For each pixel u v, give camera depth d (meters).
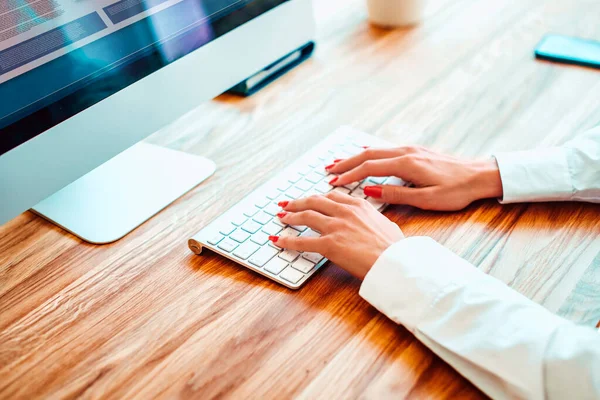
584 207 0.62
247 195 0.65
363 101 0.84
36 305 0.55
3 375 0.48
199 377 0.46
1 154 0.52
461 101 0.82
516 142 0.72
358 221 0.56
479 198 0.62
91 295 0.56
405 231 0.60
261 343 0.49
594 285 0.52
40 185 0.56
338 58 0.97
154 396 0.45
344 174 0.65
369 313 0.51
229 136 0.79
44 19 0.53
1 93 0.51
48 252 0.62
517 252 0.56
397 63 0.93
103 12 0.57
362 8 1.14
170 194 0.67
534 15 1.04
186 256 0.60
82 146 0.59
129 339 0.50
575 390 0.41
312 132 0.78
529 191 0.61
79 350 0.50
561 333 0.43
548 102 0.79
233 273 0.57
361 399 0.43
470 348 0.44
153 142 0.79
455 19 1.06
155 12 0.62
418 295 0.48
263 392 0.45
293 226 0.60
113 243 0.62
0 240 0.64
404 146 0.67
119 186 0.69
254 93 0.89
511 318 0.45
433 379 0.45
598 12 1.03
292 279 0.54
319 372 0.46
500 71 0.88
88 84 0.57
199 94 0.69
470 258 0.56
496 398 0.42
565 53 0.89
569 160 0.62
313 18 0.83
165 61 0.64
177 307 0.53
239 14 0.71
